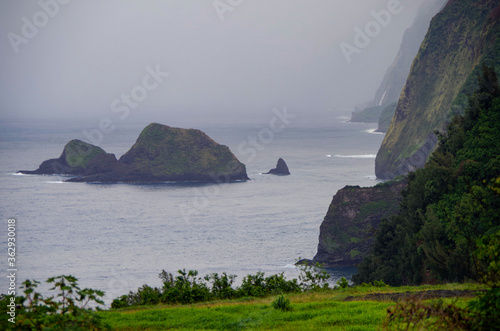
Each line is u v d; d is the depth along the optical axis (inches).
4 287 2391.7
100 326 502.9
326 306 808.3
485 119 2167.8
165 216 4847.4
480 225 1680.6
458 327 456.8
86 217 4864.7
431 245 1718.8
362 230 3157.0
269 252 3336.6
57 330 469.4
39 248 3612.2
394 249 2092.8
